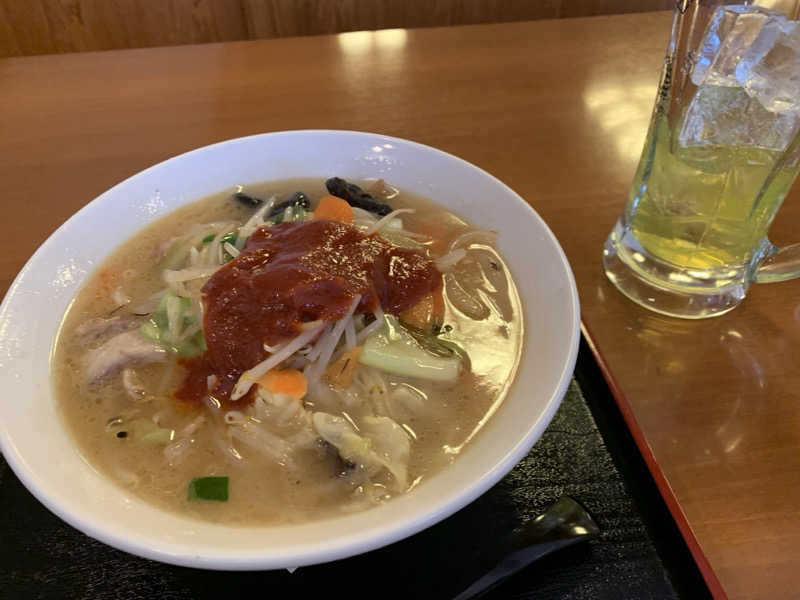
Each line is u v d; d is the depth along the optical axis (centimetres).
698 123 29
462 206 36
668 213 32
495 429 25
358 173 40
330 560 20
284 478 26
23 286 29
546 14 85
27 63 56
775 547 24
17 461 22
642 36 60
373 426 27
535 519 26
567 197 42
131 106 51
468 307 32
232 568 20
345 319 29
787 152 28
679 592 24
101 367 29
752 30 27
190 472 26
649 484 27
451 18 84
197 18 82
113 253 35
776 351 32
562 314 27
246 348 28
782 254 33
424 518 20
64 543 25
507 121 49
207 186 39
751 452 27
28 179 44
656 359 31
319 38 60
